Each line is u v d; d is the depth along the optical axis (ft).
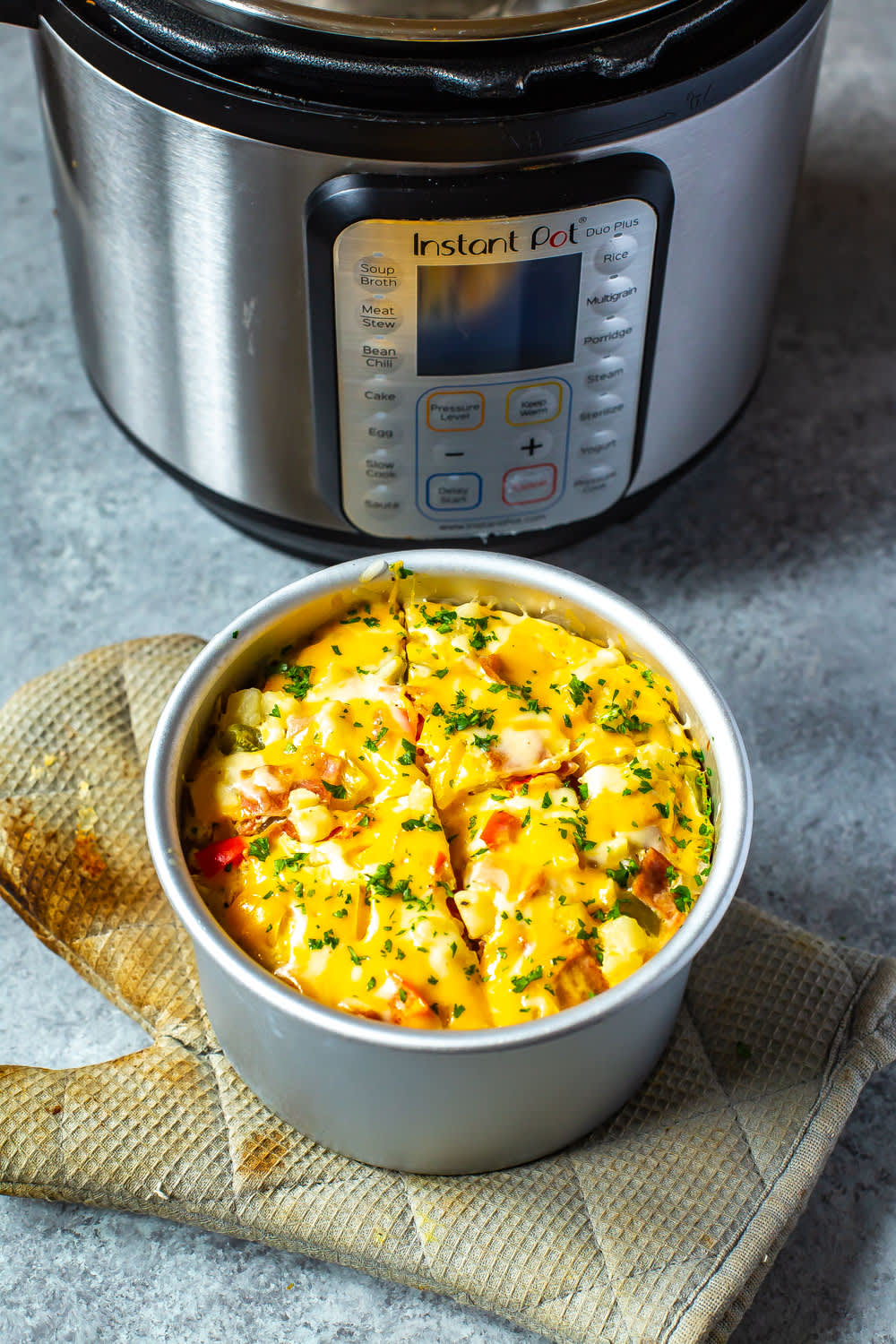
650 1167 2.71
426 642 2.87
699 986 2.96
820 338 4.32
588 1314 2.54
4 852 3.03
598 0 2.68
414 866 2.54
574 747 2.73
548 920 2.50
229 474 3.45
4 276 4.42
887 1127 2.97
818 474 4.04
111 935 3.01
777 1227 2.63
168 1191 2.68
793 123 3.12
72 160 3.09
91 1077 2.81
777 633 3.74
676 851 2.65
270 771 2.67
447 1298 2.74
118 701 3.30
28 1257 2.78
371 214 2.76
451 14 2.65
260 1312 2.73
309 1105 2.61
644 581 3.83
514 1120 2.56
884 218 4.58
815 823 3.42
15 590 3.77
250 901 2.56
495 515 3.37
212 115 2.72
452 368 3.04
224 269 2.99
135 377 3.41
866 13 5.09
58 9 2.82
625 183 2.79
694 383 3.41
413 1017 2.40
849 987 2.93
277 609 2.81
